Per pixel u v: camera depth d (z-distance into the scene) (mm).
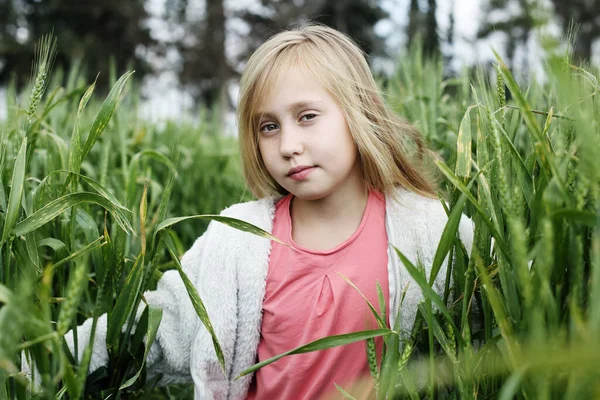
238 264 1311
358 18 20656
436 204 1323
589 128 678
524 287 682
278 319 1275
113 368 1249
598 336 629
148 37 19781
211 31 21781
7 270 990
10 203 980
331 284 1251
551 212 753
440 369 1062
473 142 1553
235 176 2988
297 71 1250
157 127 3010
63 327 654
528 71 1284
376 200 1345
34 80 1206
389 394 951
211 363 1271
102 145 1916
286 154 1222
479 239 975
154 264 1165
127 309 1141
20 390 973
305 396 1241
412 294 1239
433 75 2086
